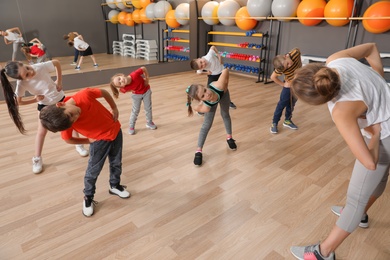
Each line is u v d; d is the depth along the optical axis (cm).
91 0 571
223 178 216
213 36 646
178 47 657
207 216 174
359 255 142
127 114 362
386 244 149
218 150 262
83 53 547
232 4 532
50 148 267
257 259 142
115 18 611
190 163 239
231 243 152
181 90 489
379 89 100
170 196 194
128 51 654
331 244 125
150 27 659
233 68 591
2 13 475
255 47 530
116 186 192
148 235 158
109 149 170
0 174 221
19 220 170
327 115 357
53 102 218
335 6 391
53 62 215
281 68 259
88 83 510
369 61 121
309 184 206
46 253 146
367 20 369
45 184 208
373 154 96
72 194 196
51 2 520
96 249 148
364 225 159
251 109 382
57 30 538
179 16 605
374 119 102
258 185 206
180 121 338
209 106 206
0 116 359
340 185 205
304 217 171
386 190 194
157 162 241
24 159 246
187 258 143
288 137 291
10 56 495
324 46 465
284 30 511
